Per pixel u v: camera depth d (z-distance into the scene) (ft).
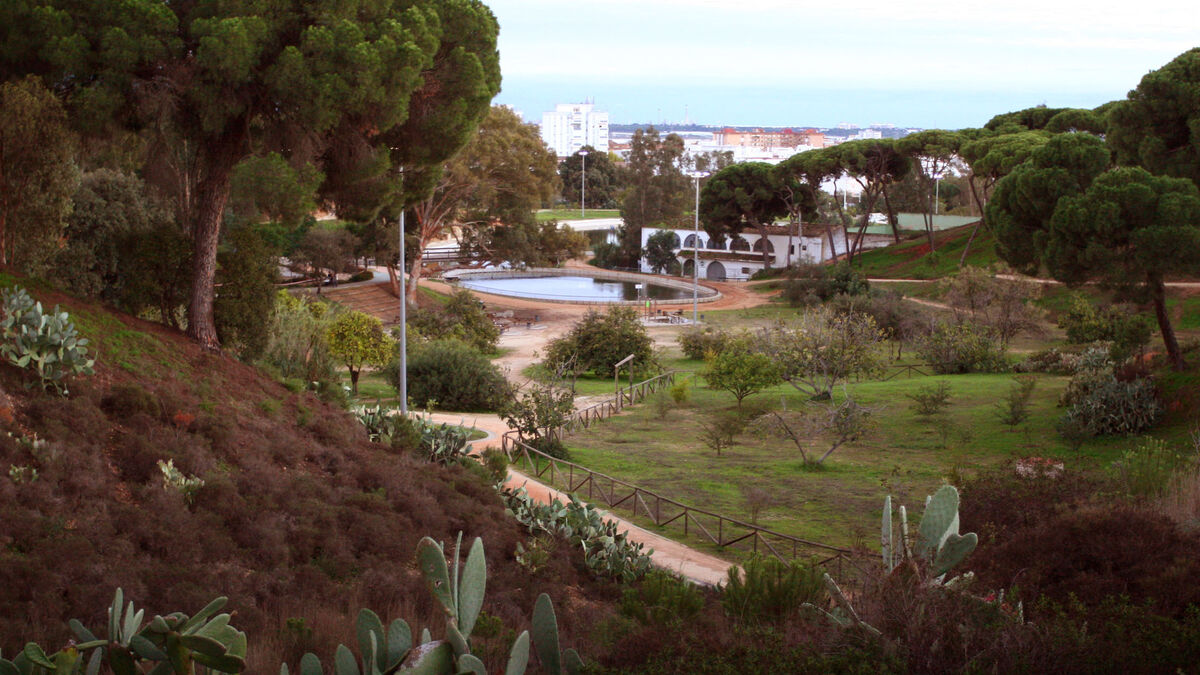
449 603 14.75
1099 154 94.22
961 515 43.24
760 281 253.44
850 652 19.35
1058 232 91.35
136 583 29.55
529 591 38.19
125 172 94.22
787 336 107.55
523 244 214.28
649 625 30.32
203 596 30.01
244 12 49.39
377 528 40.81
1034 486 45.34
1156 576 27.68
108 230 79.97
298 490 42.50
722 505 65.72
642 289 249.14
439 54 60.34
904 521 23.11
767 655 20.13
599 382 135.85
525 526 50.42
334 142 55.72
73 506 33.76
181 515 35.78
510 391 103.71
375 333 109.50
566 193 478.18
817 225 283.18
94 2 48.01
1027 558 31.01
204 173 57.93
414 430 60.70
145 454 38.73
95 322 48.34
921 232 274.16
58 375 40.75
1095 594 27.78
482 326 163.53
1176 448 70.54
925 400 95.96
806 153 248.32
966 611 20.88
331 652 26.50
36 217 50.62
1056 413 92.89
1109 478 52.75
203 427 43.75
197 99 49.55
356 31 50.67
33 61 50.37
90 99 47.85
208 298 54.03
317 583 34.71
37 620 25.82
